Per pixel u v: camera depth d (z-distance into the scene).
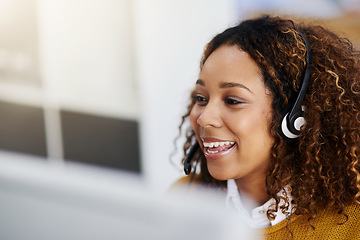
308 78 0.74
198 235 0.22
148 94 2.47
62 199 0.25
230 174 0.77
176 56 2.33
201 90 0.77
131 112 2.69
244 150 0.75
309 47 0.76
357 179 0.74
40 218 0.24
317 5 1.84
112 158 2.78
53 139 3.00
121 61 2.68
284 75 0.73
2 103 3.08
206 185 0.94
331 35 0.83
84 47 2.80
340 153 0.76
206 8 2.17
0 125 3.12
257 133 0.73
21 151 3.03
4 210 0.25
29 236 0.24
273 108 0.73
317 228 0.76
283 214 0.78
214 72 0.74
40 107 3.00
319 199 0.78
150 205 0.23
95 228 0.23
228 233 0.22
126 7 2.57
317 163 0.76
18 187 0.27
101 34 2.71
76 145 2.88
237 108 0.73
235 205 0.84
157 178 2.58
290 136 0.75
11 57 3.00
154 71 2.41
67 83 2.91
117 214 0.23
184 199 0.24
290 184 0.78
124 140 2.71
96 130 2.82
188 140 1.01
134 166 2.68
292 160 0.78
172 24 2.29
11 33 2.95
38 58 2.95
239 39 0.74
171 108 2.42
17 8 2.90
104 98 2.81
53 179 0.27
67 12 2.78
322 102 0.75
